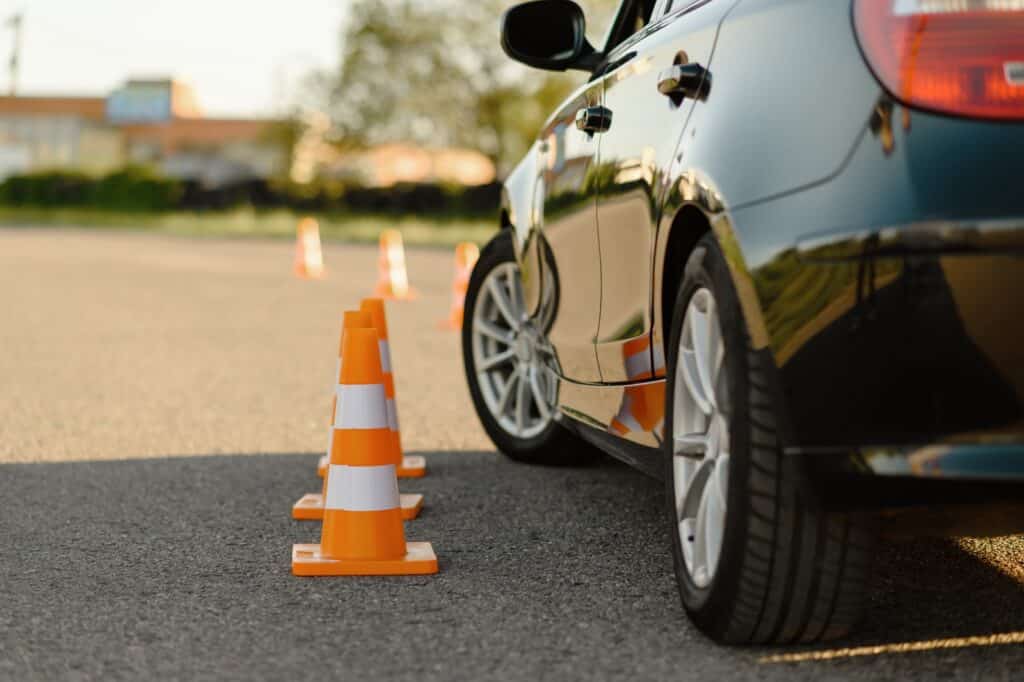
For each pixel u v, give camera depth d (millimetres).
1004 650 3189
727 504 3027
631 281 3889
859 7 2863
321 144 56562
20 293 16281
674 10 4184
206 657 3191
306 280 19906
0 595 3746
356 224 44219
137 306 14672
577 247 4531
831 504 2754
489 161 55219
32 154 107562
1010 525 2816
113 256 26797
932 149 2643
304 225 21797
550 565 4105
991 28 2682
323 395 8133
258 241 36406
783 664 3094
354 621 3498
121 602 3682
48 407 7547
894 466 2672
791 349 2783
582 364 4551
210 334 11758
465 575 3992
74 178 54562
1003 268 2574
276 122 56875
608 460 6016
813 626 3080
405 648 3258
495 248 6000
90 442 6465
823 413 2738
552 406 5285
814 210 2770
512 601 3689
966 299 2590
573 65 5215
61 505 5016
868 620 3432
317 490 5332
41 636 3359
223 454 6168
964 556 4090
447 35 54031
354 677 3043
